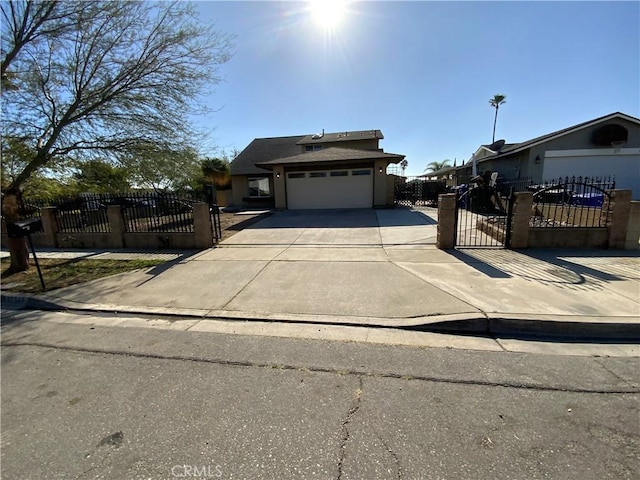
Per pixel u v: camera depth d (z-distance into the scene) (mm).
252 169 22172
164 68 7172
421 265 5891
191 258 7270
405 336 3484
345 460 1884
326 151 17828
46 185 9195
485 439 2006
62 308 4695
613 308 3758
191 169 8258
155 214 8836
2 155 6711
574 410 2248
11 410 2449
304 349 3246
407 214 13445
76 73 6637
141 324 4035
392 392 2506
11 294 5207
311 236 9328
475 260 6105
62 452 2029
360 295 4555
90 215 9195
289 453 1950
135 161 7355
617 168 14766
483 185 14031
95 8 6320
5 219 6438
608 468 1774
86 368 3027
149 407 2430
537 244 6930
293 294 4742
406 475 1767
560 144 15016
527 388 2516
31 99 6555
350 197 16656
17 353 3373
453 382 2617
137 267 6688
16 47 6133
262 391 2574
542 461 1833
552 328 3457
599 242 6758
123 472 1861
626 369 2768
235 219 14094
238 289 5074
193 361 3086
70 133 6938
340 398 2453
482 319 3570
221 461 1913
